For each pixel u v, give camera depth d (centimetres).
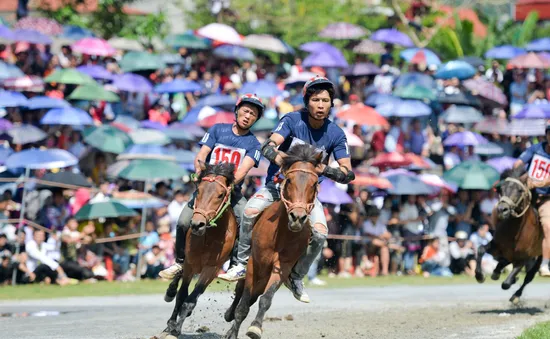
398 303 1403
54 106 1827
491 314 1241
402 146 2041
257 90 2022
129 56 2116
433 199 1977
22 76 1938
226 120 1900
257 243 831
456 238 1973
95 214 1653
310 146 804
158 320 1145
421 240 1950
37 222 1686
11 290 1523
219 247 892
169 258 1750
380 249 1917
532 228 1220
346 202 1795
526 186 1207
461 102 2120
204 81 2152
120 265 1741
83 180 1720
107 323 1103
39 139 1783
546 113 2097
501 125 2092
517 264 1273
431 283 1777
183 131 1925
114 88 2030
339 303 1401
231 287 1669
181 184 1942
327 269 1933
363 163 1994
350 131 2011
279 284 827
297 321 1153
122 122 1984
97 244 1725
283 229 817
